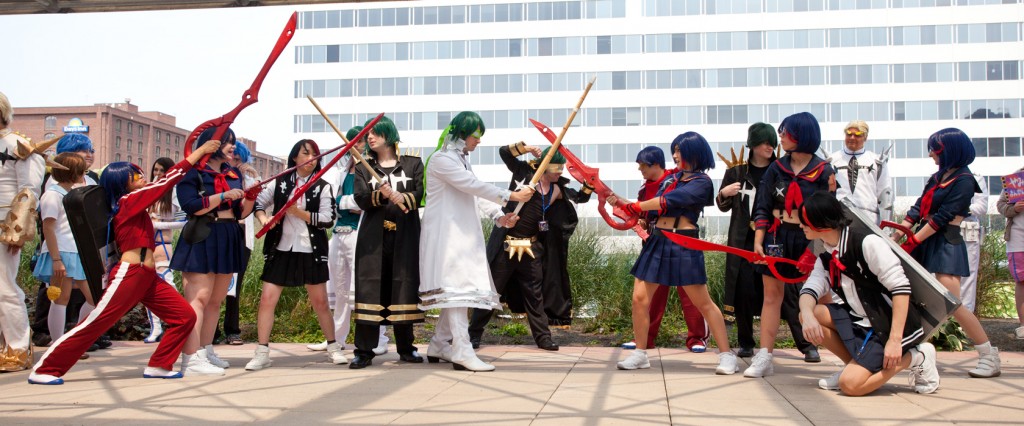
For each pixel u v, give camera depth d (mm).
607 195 5367
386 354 6195
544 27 50656
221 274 5234
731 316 6809
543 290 6871
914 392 4270
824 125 48094
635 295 5285
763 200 5121
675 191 5074
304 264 5496
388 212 5359
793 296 5895
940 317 4066
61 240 6000
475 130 5246
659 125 48969
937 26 47531
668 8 49406
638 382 4617
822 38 48219
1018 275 7047
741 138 48406
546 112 50312
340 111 52188
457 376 4848
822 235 4305
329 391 4258
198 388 4383
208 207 4910
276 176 5504
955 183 5215
